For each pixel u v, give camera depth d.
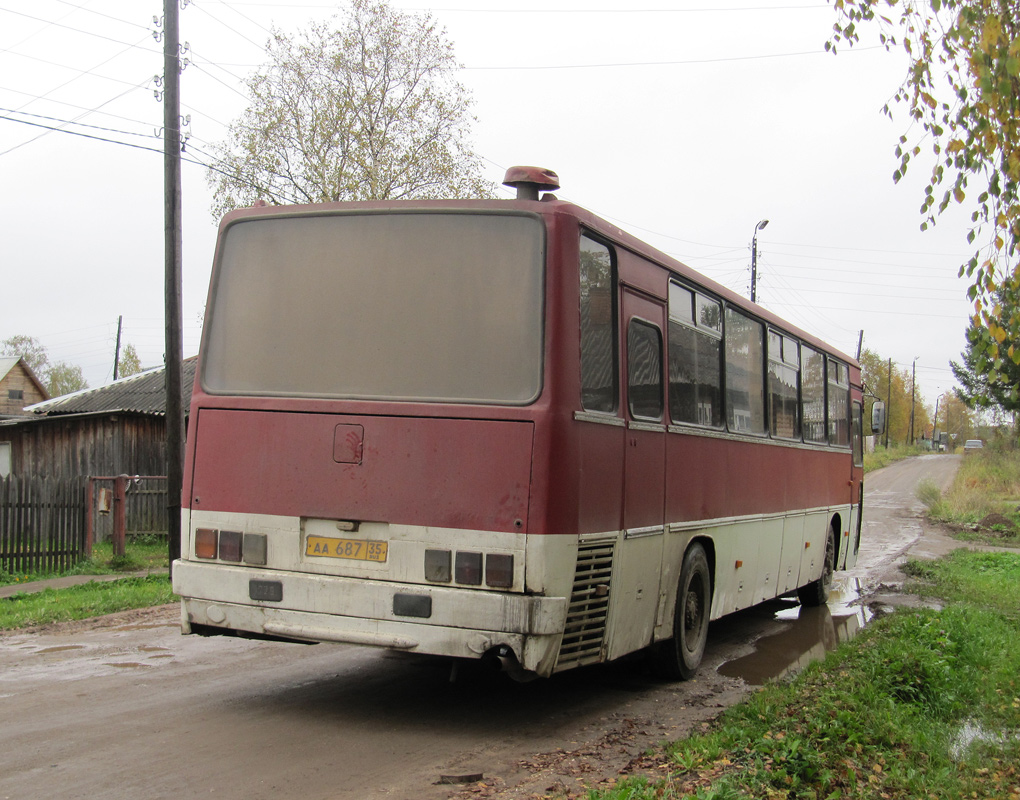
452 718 6.62
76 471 23.38
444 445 5.98
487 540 5.83
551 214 6.10
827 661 8.55
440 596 5.83
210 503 6.50
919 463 81.06
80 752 5.49
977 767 5.68
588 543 6.20
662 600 7.64
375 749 5.76
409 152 28.06
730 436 9.23
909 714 6.69
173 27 14.34
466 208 6.24
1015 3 5.30
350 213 6.50
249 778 5.11
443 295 6.20
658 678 8.25
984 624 10.49
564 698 7.45
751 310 10.02
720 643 10.55
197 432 6.61
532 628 5.68
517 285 6.07
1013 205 5.37
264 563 6.30
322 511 6.17
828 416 13.74
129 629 9.95
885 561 20.05
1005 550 23.09
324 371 6.38
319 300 6.48
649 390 7.32
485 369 6.04
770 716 6.40
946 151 5.55
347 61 28.02
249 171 27.36
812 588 13.38
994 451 56.88
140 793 4.82
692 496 8.20
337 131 27.86
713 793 4.56
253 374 6.57
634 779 5.00
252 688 7.26
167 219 14.23
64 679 7.45
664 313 7.68
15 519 14.97
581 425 6.12
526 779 5.26
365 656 8.63
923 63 5.64
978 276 5.45
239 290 6.73
